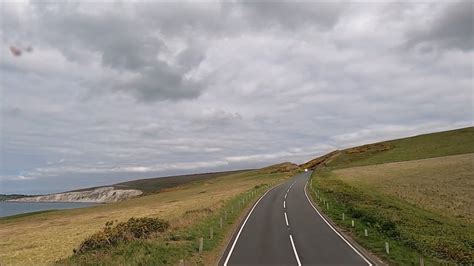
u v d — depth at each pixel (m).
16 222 78.06
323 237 28.48
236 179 135.50
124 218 53.97
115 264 19.39
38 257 29.58
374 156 129.75
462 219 34.69
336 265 20.31
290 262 21.02
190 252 22.89
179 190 123.62
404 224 30.86
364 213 36.03
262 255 22.77
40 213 100.19
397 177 68.94
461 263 21.22
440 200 44.06
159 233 28.11
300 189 71.00
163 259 20.42
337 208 43.28
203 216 36.81
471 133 129.50
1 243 41.41
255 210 44.66
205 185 131.62
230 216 38.56
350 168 103.75
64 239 39.56
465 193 46.97
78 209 103.00
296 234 29.75
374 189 57.06
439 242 25.22
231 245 25.73
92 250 25.28
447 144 120.00
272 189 75.00
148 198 106.31
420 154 113.38
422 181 60.41
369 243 25.56
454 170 68.12
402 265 20.19
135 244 23.67
